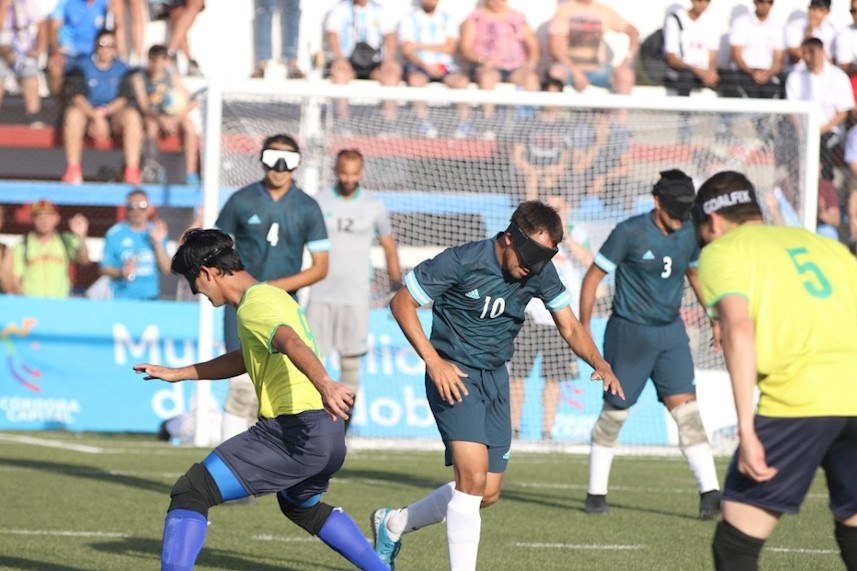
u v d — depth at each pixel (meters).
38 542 18.39
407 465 30.03
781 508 11.27
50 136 42.41
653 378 22.62
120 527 19.94
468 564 14.89
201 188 39.88
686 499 25.00
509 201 38.62
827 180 38.66
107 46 40.66
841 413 11.18
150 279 37.47
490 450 15.56
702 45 40.50
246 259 23.11
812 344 11.34
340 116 39.06
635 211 37.88
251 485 13.61
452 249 15.02
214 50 43.19
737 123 37.69
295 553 17.92
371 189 38.84
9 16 41.97
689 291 35.16
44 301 35.66
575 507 23.61
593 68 40.47
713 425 34.50
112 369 35.59
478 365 15.26
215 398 35.00
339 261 29.50
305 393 13.73
